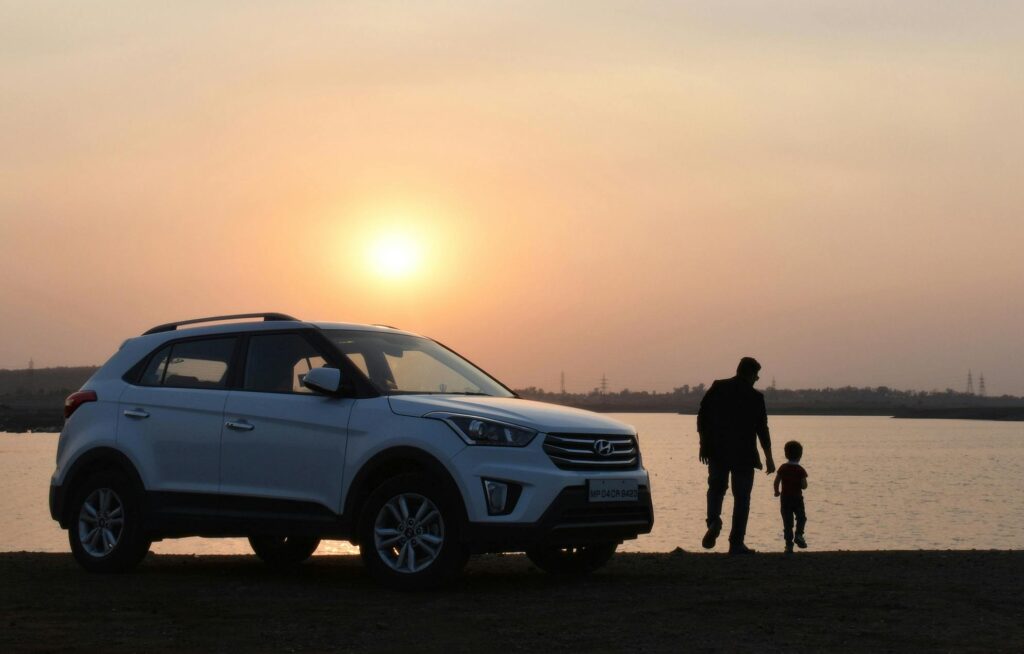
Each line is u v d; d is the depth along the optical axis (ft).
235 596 27.20
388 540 27.81
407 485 27.48
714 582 29.71
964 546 146.82
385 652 20.74
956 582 29.32
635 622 23.53
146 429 31.71
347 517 28.32
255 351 31.17
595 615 24.32
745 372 41.29
